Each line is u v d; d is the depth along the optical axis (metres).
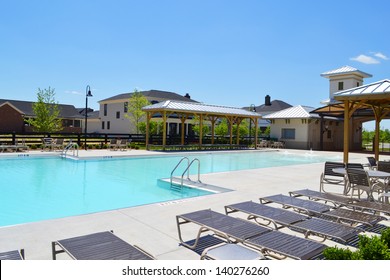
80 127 41.03
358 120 29.27
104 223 4.76
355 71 27.42
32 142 18.64
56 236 4.14
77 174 11.55
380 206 5.18
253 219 5.13
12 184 9.61
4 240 3.97
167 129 32.97
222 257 2.82
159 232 4.42
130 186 9.52
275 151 24.77
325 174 7.95
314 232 3.77
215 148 24.42
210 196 6.86
